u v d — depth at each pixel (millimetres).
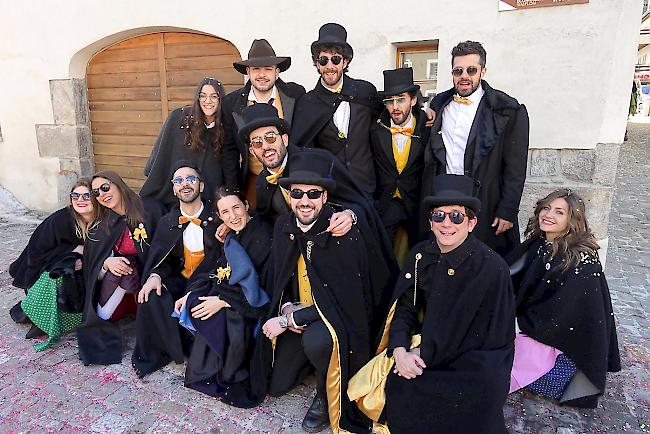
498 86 3705
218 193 2699
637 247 5051
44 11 5387
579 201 2381
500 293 2098
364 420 2305
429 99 4203
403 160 2936
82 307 3154
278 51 4422
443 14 3777
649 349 2990
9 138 6027
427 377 2107
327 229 2305
